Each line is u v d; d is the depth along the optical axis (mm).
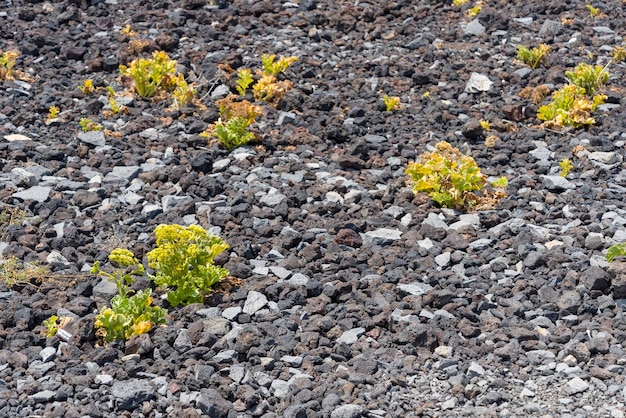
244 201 9375
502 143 10891
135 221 9031
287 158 10430
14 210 9055
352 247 8734
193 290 7789
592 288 7852
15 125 10930
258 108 10852
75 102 11609
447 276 8219
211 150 10508
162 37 13109
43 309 7684
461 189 9430
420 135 11109
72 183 9641
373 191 9773
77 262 8375
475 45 13602
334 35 13875
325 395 6676
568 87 11391
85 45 13227
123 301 7477
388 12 14727
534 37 13828
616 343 7234
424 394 6738
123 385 6676
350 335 7391
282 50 13281
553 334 7363
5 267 8117
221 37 13609
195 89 11898
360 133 11109
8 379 6797
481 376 6883
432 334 7270
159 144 10664
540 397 6668
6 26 13664
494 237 8867
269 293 7891
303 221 9195
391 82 12492
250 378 6836
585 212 9219
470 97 12102
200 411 6500
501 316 7621
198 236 8055
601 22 14273
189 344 7215
